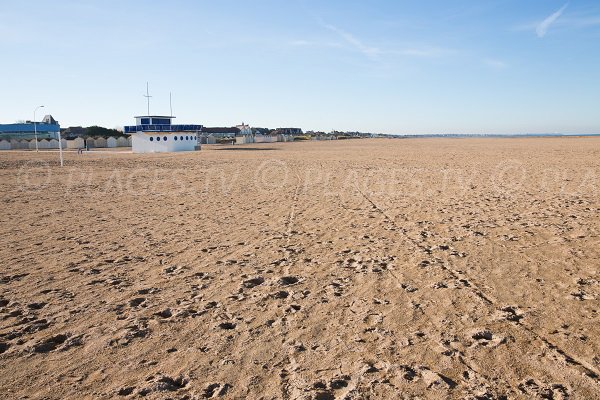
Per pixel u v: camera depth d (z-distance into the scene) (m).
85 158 37.41
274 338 4.11
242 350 3.88
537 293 5.13
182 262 6.69
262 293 5.30
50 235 8.62
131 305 4.99
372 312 4.67
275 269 6.25
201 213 11.05
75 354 3.85
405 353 3.77
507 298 4.99
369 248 7.27
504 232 8.23
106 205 12.48
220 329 4.32
